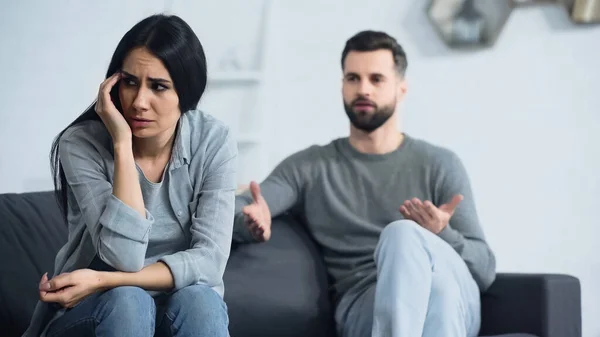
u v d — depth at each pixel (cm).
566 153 449
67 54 436
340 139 345
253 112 445
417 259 277
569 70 448
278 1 448
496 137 449
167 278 231
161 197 247
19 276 279
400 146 337
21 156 431
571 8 445
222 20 445
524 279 307
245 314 302
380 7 449
